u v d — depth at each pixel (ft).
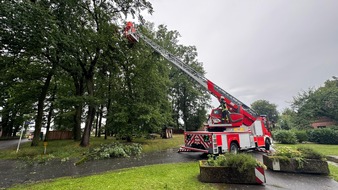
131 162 25.94
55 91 69.97
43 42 25.88
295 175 17.74
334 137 49.39
